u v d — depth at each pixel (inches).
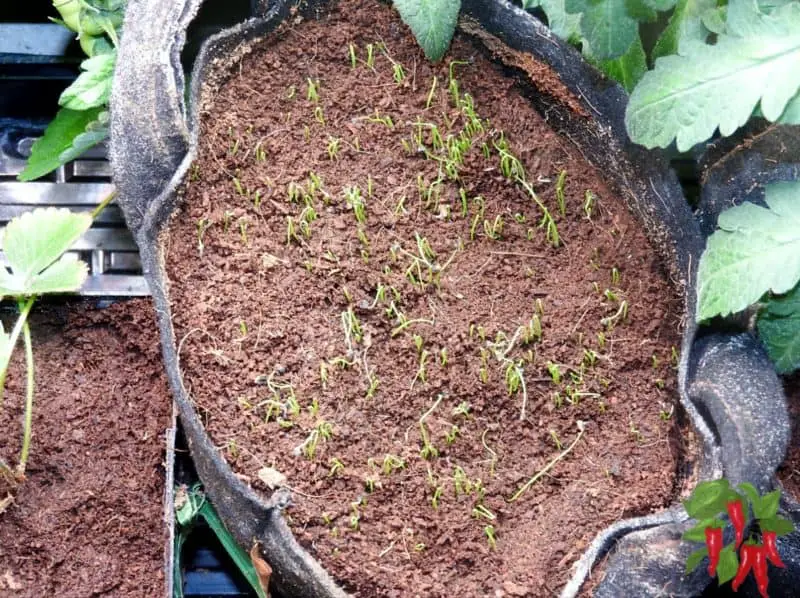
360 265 21.2
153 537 21.6
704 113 18.8
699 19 21.2
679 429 19.7
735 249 18.7
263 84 22.3
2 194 25.3
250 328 20.3
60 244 21.6
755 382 18.5
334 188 21.9
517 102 22.6
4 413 22.5
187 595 22.2
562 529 19.1
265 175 21.7
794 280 18.4
